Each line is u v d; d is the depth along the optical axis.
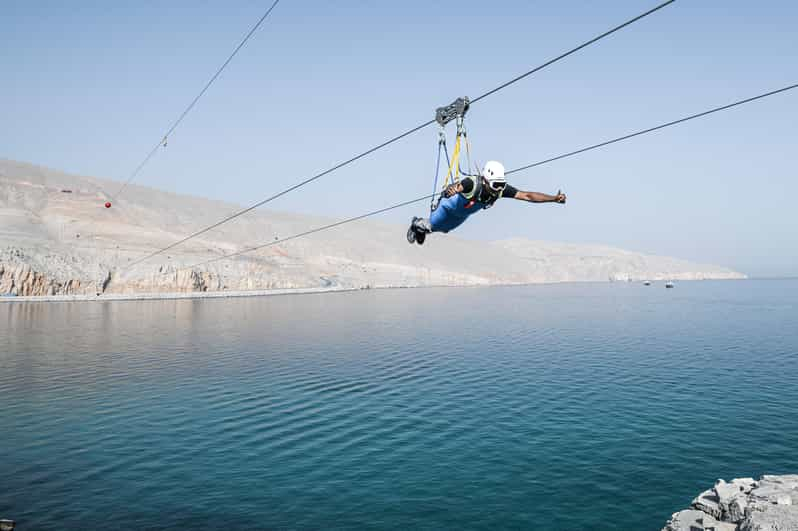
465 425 33.00
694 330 88.25
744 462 26.62
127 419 34.03
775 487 14.58
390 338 76.25
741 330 88.50
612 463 26.45
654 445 29.20
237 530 19.67
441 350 64.62
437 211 10.48
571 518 20.77
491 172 9.44
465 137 10.42
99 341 70.81
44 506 21.42
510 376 48.44
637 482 24.11
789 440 30.02
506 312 125.19
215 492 22.92
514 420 34.09
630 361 56.88
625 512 21.23
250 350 64.12
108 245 190.50
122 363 54.75
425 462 26.64
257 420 33.97
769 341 73.81
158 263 181.25
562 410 36.59
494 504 21.91
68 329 83.31
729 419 34.41
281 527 19.98
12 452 27.70
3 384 44.34
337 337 77.06
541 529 19.89
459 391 42.34
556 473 25.19
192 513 20.97
